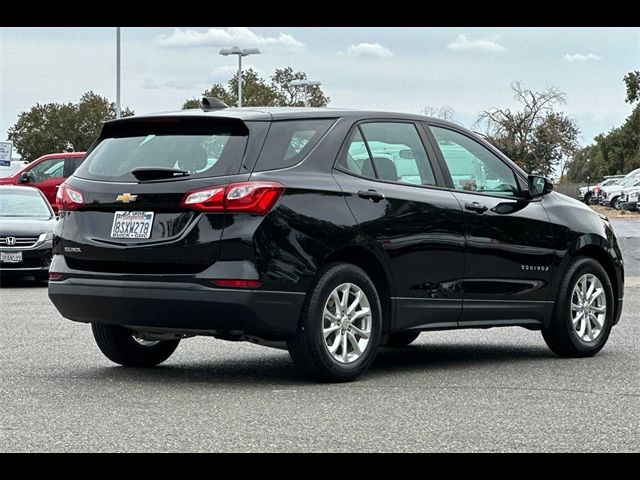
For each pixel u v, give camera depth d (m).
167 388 7.52
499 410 6.69
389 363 8.96
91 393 7.28
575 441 5.79
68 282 7.85
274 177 7.47
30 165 27.55
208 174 7.46
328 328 7.68
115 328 8.36
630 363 8.98
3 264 18.08
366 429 6.07
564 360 9.16
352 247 7.81
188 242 7.37
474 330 11.40
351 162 7.98
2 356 9.15
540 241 9.13
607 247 9.68
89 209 7.84
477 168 8.93
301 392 7.35
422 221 8.24
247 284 7.28
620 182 65.19
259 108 8.05
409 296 8.18
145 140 7.91
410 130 8.55
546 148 89.06
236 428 6.08
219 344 10.12
